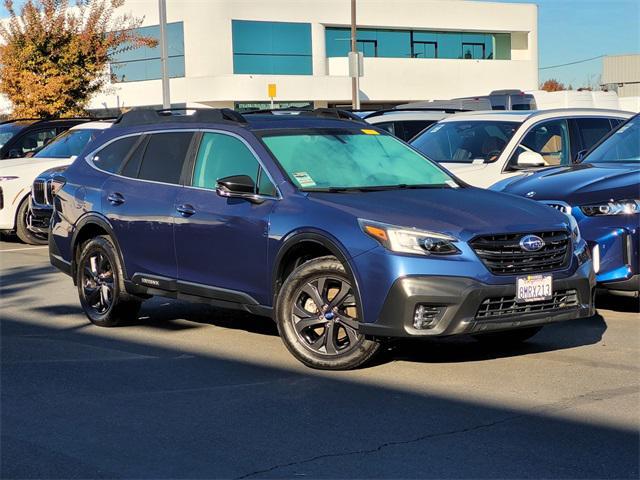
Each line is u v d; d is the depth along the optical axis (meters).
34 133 16.59
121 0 29.17
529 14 57.72
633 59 57.91
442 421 5.37
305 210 6.50
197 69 47.00
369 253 6.04
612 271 7.75
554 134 10.77
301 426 5.34
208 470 4.70
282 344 7.37
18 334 7.98
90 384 6.33
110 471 4.71
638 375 6.30
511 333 7.17
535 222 6.32
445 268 5.91
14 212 14.56
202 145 7.47
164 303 9.23
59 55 26.78
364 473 4.60
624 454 4.80
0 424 5.49
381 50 53.41
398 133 14.51
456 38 56.22
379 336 6.13
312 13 49.66
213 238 7.07
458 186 7.27
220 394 6.01
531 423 5.31
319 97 47.78
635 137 9.30
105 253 8.07
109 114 49.72
